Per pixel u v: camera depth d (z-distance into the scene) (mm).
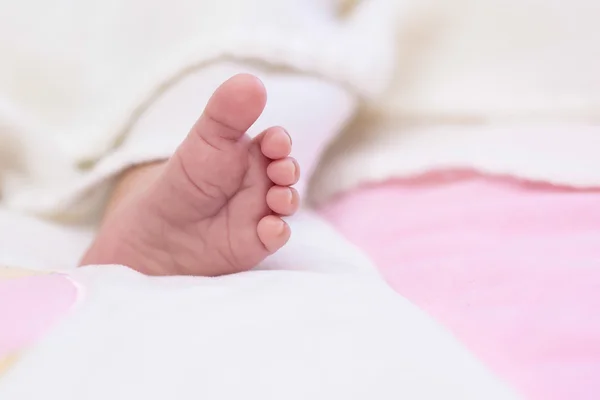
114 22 921
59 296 460
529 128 882
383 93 977
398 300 486
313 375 362
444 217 709
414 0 997
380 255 678
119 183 749
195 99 789
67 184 824
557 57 967
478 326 504
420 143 908
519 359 460
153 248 582
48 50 923
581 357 454
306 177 784
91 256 605
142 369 366
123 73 918
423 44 1026
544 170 713
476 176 775
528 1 978
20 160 871
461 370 389
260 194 545
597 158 724
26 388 353
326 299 457
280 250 619
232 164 531
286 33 861
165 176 545
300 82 829
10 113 853
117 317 425
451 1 1001
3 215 798
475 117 1001
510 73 989
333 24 974
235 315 425
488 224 672
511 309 517
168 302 450
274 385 354
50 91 926
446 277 587
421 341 409
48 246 717
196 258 575
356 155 909
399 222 734
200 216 560
